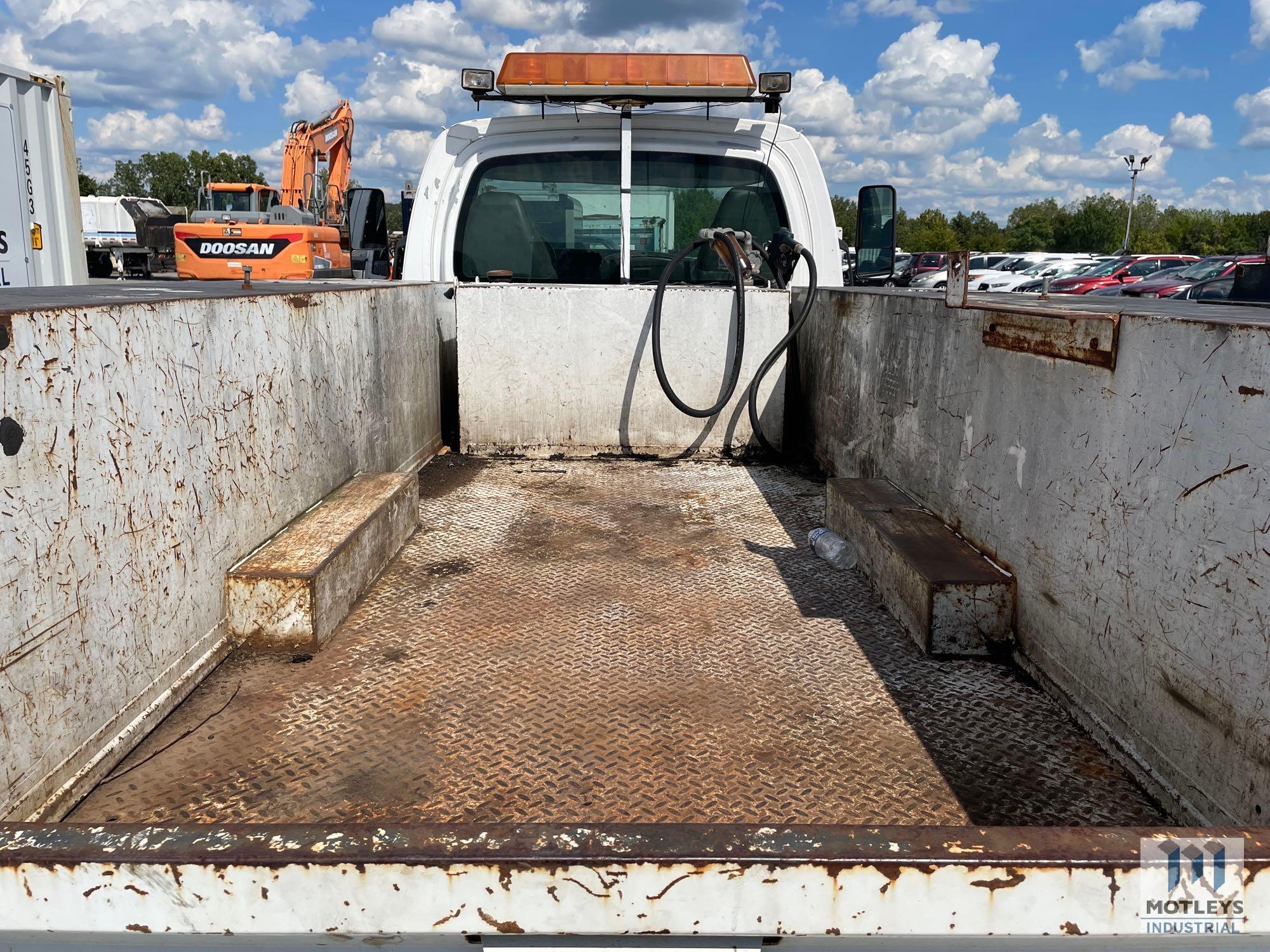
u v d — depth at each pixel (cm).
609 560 257
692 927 84
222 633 191
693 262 421
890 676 188
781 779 146
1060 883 83
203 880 84
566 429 395
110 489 150
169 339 171
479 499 321
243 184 2256
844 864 83
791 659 195
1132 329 156
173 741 157
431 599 226
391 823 89
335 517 235
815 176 412
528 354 388
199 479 182
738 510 311
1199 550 135
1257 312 176
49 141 543
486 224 418
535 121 400
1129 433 156
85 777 139
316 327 251
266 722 164
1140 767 148
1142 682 149
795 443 425
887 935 84
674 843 85
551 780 144
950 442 241
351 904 84
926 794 143
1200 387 137
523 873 84
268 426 217
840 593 236
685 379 394
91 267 2916
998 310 210
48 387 133
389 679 181
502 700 172
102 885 84
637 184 413
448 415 430
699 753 153
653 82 381
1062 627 178
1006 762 154
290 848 84
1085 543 170
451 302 411
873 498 269
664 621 214
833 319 365
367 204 555
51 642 133
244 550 204
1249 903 83
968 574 202
